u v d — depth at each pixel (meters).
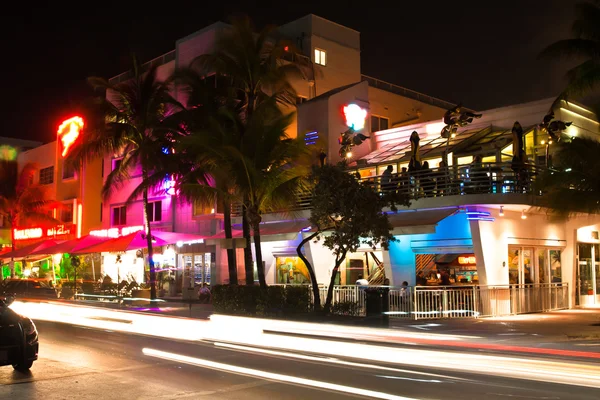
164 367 10.85
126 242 28.27
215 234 31.73
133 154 28.98
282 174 21.14
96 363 11.27
